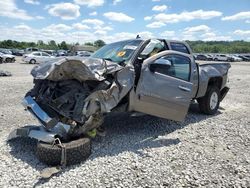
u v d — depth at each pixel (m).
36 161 4.01
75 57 4.55
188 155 4.34
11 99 8.94
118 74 4.58
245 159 4.21
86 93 4.44
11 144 4.70
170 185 3.38
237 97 10.20
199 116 6.99
